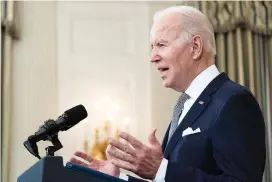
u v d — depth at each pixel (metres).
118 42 6.94
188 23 2.99
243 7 7.01
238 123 2.60
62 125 2.39
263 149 2.64
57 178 2.11
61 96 6.64
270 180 6.75
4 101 6.33
